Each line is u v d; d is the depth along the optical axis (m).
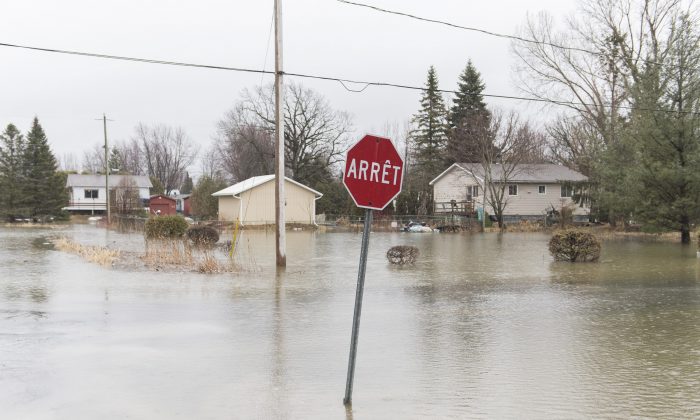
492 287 15.01
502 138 53.00
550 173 51.72
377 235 40.16
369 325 10.02
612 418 5.54
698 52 27.30
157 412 5.66
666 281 16.16
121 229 42.81
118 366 7.28
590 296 13.49
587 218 52.19
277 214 18.91
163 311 11.15
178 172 108.25
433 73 68.25
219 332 9.34
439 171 66.00
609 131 39.12
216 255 23.42
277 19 18.02
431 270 18.86
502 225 46.00
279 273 17.58
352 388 6.38
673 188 28.22
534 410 5.75
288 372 7.09
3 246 27.94
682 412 5.70
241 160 73.88
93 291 13.63
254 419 5.49
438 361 7.66
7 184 56.28
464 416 5.58
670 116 27.67
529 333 9.44
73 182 72.75
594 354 8.05
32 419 5.47
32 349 8.10
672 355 7.99
